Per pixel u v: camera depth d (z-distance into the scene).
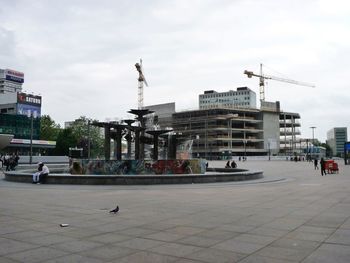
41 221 10.04
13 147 95.75
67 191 18.53
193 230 8.80
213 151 132.12
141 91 188.75
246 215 10.91
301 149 165.12
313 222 9.77
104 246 7.33
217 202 13.94
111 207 12.67
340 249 7.04
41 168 24.03
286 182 24.48
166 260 6.37
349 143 64.75
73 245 7.41
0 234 8.42
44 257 6.56
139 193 17.44
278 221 9.93
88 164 26.31
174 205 13.11
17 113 111.25
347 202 13.81
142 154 33.44
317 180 26.27
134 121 32.19
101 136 98.25
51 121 122.44
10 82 172.75
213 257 6.54
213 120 136.62
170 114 150.25
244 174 25.75
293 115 161.50
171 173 26.56
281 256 6.58
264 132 145.50
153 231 8.70
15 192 18.05
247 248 7.14
